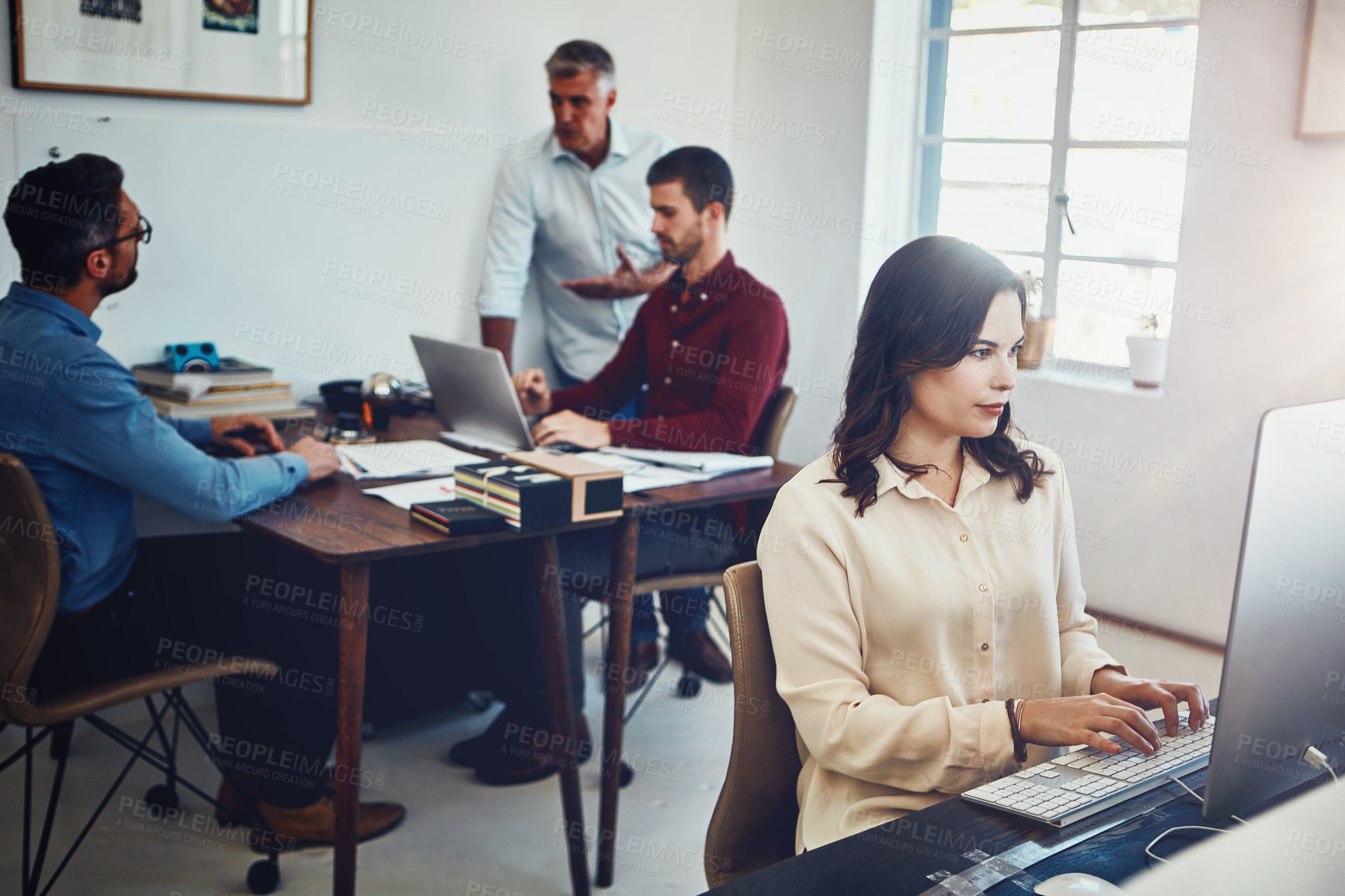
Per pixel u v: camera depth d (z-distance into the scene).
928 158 4.28
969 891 0.90
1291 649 0.93
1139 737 1.10
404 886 2.17
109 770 2.59
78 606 1.97
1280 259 3.14
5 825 2.32
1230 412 3.30
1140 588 3.59
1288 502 0.89
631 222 3.72
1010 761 1.16
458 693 2.76
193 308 3.13
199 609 2.21
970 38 4.09
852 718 1.23
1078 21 3.76
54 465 1.93
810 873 0.94
